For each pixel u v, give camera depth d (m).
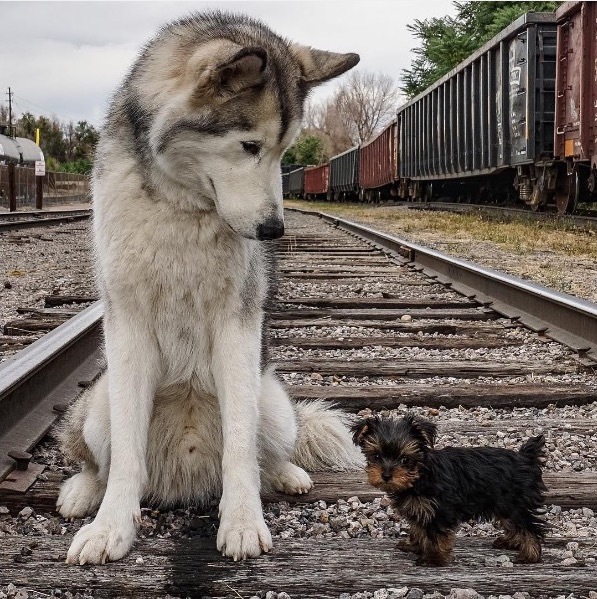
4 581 1.33
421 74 23.50
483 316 3.25
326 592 1.31
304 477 1.66
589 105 6.12
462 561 1.38
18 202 17.48
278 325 3.08
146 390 1.58
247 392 1.57
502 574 1.35
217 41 1.62
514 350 2.72
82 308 3.38
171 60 1.62
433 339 2.83
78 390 2.15
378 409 2.17
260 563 1.38
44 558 1.39
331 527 1.53
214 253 1.57
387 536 1.50
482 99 8.74
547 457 1.79
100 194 1.60
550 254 5.32
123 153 1.59
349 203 19.67
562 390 2.22
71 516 1.55
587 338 2.64
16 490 1.59
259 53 1.53
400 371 2.43
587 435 1.93
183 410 1.64
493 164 8.51
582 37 6.09
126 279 1.57
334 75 1.73
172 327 1.60
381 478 1.35
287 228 8.66
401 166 13.53
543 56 7.29
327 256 5.50
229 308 1.59
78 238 7.29
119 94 1.67
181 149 1.54
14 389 1.83
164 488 1.63
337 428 1.80
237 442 1.53
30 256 5.66
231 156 1.56
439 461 1.38
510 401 2.19
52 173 20.09
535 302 3.06
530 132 7.30
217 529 1.52
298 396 2.16
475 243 6.24
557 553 1.41
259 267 1.66
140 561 1.39
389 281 4.23
